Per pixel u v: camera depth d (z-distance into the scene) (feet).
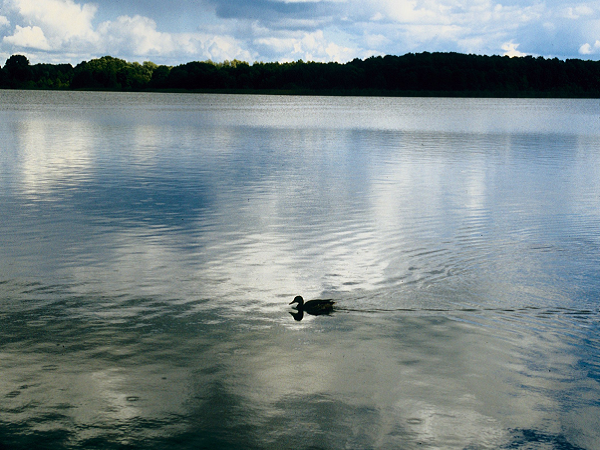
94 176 85.81
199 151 122.11
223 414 24.22
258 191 74.95
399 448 22.18
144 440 22.48
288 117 272.31
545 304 36.81
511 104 536.42
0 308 35.22
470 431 23.27
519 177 89.40
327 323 33.55
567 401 25.57
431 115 313.32
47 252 47.11
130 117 249.75
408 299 37.55
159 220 58.34
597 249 49.37
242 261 45.39
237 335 31.81
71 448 21.97
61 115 258.78
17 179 82.07
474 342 31.24
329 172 92.73
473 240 52.13
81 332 31.91
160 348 30.07
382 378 27.27
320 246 49.78
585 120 265.95
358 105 473.67
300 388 26.32
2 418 23.70
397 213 62.85
